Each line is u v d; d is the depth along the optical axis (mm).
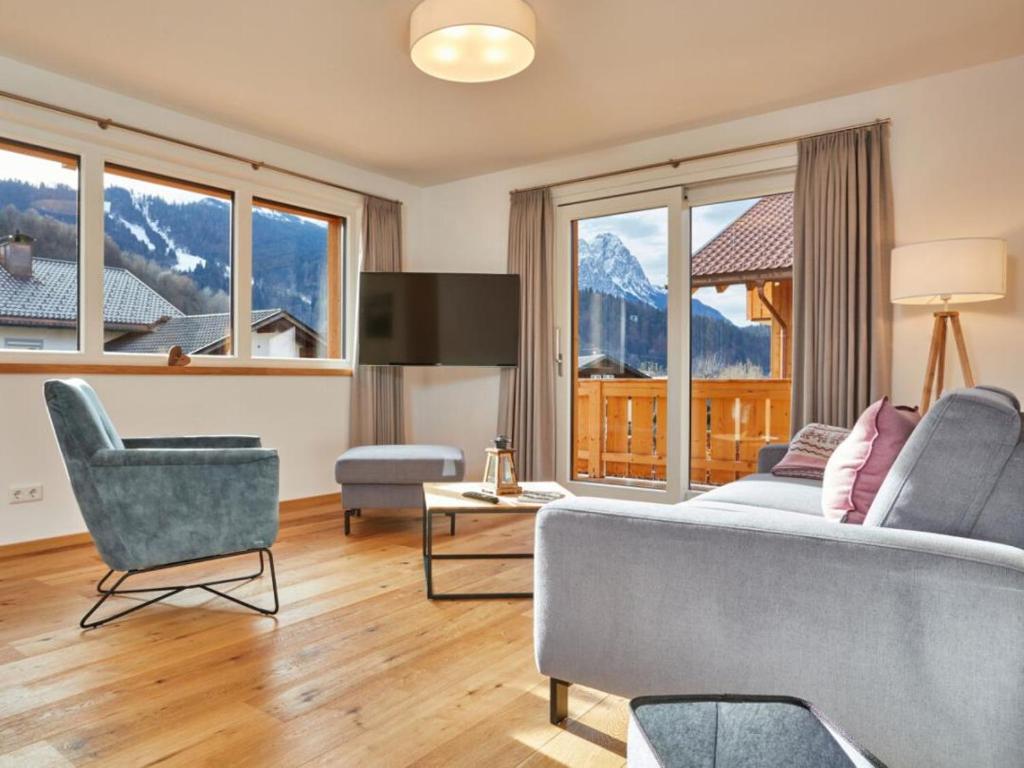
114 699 1776
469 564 3100
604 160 4410
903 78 3359
